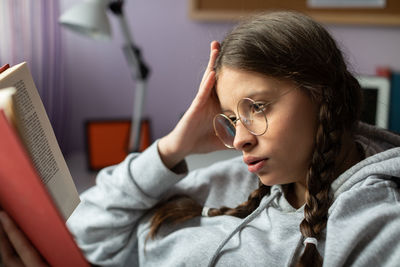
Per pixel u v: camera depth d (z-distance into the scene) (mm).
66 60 2061
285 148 571
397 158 588
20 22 1660
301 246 607
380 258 527
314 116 575
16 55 1664
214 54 702
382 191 581
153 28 2078
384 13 1882
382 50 1932
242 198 797
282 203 688
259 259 619
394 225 535
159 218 772
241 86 570
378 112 1505
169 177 759
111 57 2092
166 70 2119
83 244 796
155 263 750
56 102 1880
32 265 592
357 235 539
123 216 777
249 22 625
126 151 1808
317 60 574
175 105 2158
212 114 752
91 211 805
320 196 595
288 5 1965
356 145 671
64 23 1628
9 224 559
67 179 587
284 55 561
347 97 612
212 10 2010
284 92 557
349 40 1950
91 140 1771
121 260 792
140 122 1752
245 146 592
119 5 1647
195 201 817
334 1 1917
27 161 425
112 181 796
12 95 436
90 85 2113
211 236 689
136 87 2127
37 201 468
